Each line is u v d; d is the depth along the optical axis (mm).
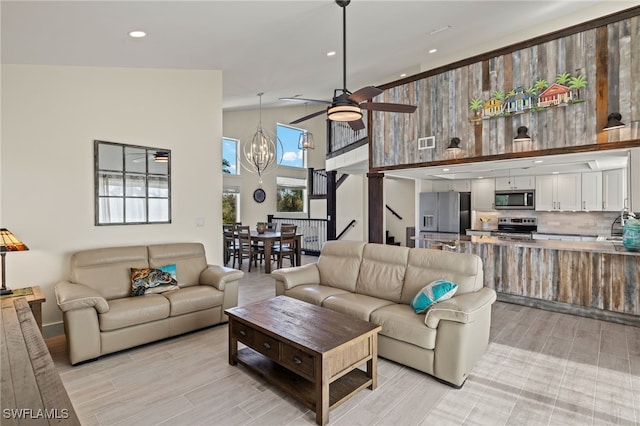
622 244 4531
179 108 4582
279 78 5711
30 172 3496
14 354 1712
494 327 3926
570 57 4055
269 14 3283
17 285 3436
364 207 9227
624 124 3660
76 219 3770
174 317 3570
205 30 3420
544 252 4621
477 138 4820
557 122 4191
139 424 2207
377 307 3250
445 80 5094
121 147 4094
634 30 3672
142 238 4266
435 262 3434
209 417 2285
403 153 5609
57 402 1271
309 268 4230
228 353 3217
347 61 5188
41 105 3561
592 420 2227
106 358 3148
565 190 6508
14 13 2559
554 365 2977
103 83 3961
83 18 2771
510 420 2236
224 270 4176
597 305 4219
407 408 2377
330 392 2436
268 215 10086
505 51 4512
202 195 4809
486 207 7617
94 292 3176
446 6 3826
